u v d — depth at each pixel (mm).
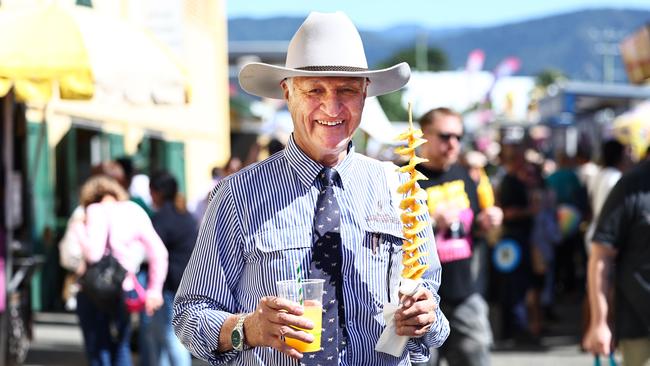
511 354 11250
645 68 9359
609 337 5051
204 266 3311
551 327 13422
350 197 3324
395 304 3203
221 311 3252
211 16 23906
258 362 3242
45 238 13133
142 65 7652
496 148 26078
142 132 18141
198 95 22641
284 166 3346
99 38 7500
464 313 6066
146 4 13984
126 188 9695
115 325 7754
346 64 3256
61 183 14398
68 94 7164
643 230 4926
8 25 7355
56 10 7430
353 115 3260
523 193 12039
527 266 12062
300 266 3232
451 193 6121
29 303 8781
